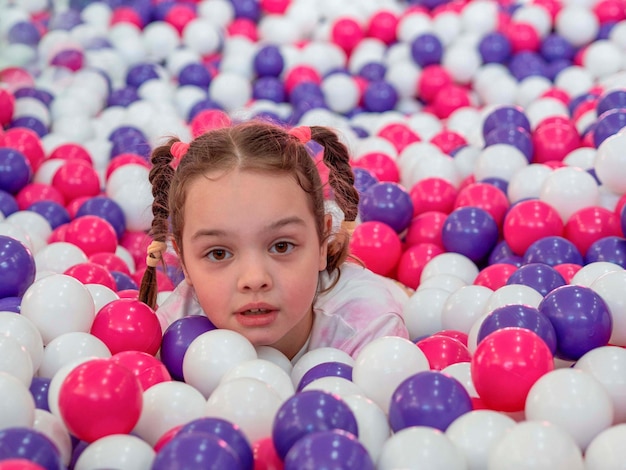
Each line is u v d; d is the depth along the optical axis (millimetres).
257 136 1774
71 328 1777
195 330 1793
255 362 1597
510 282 2047
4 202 2773
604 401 1424
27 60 4262
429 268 2438
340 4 4727
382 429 1422
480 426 1368
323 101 3906
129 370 1461
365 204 2684
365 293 1986
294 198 1719
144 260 2789
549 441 1267
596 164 2492
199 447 1214
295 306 1724
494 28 4355
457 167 3076
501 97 3891
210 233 1689
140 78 4125
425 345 1790
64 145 3285
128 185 2900
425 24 4406
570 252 2283
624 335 1745
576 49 4250
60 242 2459
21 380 1538
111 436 1382
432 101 4066
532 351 1502
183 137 3242
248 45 4434
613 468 1297
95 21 4625
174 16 4539
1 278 1912
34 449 1249
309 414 1307
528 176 2678
